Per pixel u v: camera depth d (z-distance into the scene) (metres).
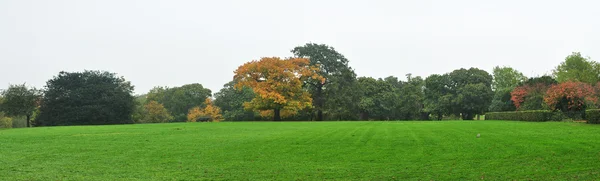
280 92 48.75
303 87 58.66
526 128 21.19
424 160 11.70
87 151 14.06
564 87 32.34
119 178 9.67
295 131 22.80
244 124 34.50
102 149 14.56
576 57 56.59
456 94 62.09
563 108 32.78
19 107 55.19
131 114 63.88
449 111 63.09
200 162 11.85
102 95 59.41
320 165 11.27
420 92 71.69
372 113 64.88
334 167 10.96
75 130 25.02
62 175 10.00
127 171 10.52
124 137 19.12
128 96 62.50
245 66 49.38
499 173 9.66
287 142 16.33
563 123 25.48
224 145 15.61
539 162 10.67
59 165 11.40
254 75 49.97
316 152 13.52
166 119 71.69
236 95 65.12
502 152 12.36
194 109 68.94
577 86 32.41
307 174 10.09
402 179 9.43
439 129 21.95
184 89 80.00
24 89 56.50
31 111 56.94
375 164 11.30
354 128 24.61
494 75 75.25
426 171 10.21
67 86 58.84
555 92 32.69
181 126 30.44
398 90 72.88
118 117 60.25
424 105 66.69
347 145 15.07
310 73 51.12
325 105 56.28
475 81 62.44
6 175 9.96
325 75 56.22
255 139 17.77
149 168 10.93
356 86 59.19
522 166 10.31
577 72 53.28
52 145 15.77
